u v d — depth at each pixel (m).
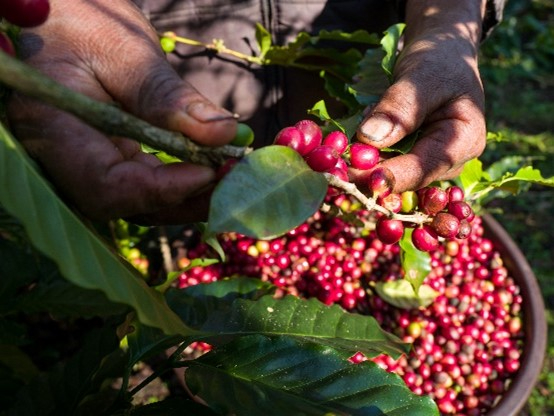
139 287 0.85
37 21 0.83
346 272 2.19
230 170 0.84
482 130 1.40
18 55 0.98
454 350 2.08
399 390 1.13
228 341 1.28
